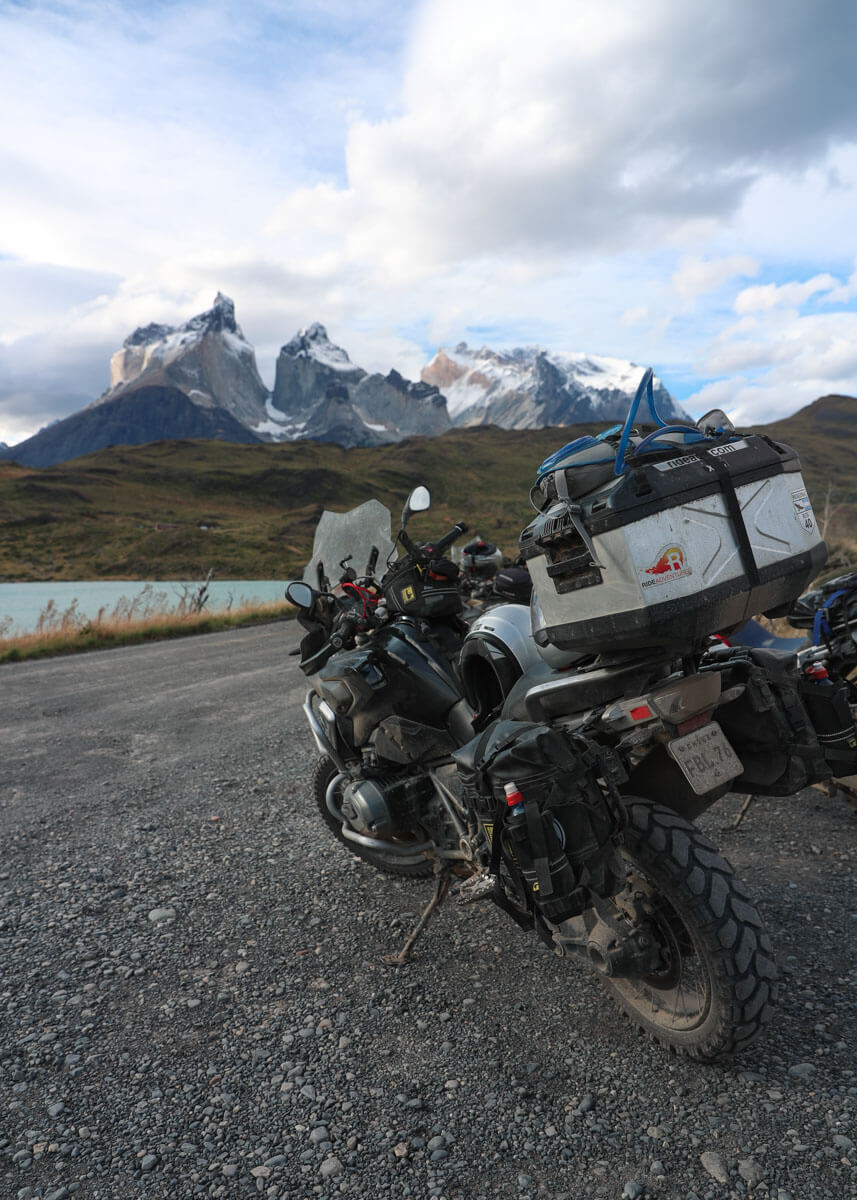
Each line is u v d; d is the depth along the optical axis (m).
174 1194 2.01
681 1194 1.92
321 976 3.08
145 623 20.33
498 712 2.96
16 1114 2.34
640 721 2.25
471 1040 2.61
